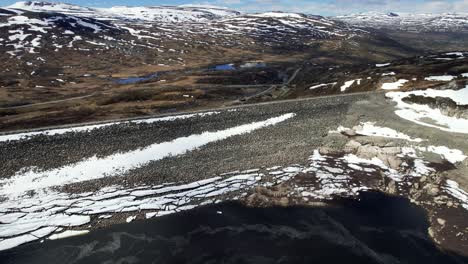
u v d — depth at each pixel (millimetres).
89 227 37656
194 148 51719
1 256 33406
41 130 49031
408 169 48594
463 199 41531
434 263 31938
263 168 49781
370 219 38719
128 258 33156
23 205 40156
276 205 41750
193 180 46500
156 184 45219
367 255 33125
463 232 35875
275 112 61531
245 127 57156
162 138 52219
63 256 33438
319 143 56344
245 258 33094
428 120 59312
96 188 43500
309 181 46594
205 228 37656
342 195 43406
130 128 52156
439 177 46031
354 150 54031
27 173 44125
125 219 39062
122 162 47562
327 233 36469
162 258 33188
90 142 49094
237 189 45062
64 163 46031
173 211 40688
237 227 37750
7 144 46031
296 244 34844
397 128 57781
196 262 32656
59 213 39344
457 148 51625
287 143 55375
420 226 37375
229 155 51562
